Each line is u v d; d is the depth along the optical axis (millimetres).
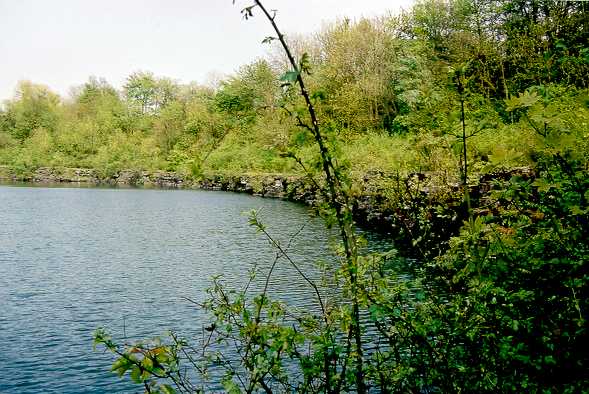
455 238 3713
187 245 21531
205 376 3539
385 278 3277
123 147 78938
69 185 67000
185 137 69062
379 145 28016
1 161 83812
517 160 3250
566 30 15695
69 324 11531
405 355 3297
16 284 15039
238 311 3457
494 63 13289
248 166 54000
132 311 12445
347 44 41562
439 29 31344
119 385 8461
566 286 3203
